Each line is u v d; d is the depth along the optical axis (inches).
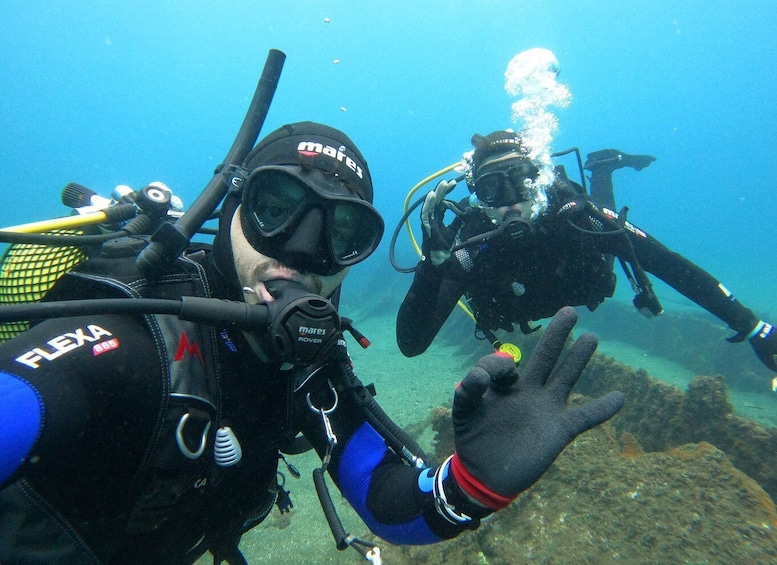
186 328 18.3
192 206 19.1
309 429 25.0
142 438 16.4
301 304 16.8
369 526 23.0
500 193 48.3
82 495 16.3
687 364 140.9
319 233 19.6
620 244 48.7
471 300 53.7
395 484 22.6
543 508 44.3
